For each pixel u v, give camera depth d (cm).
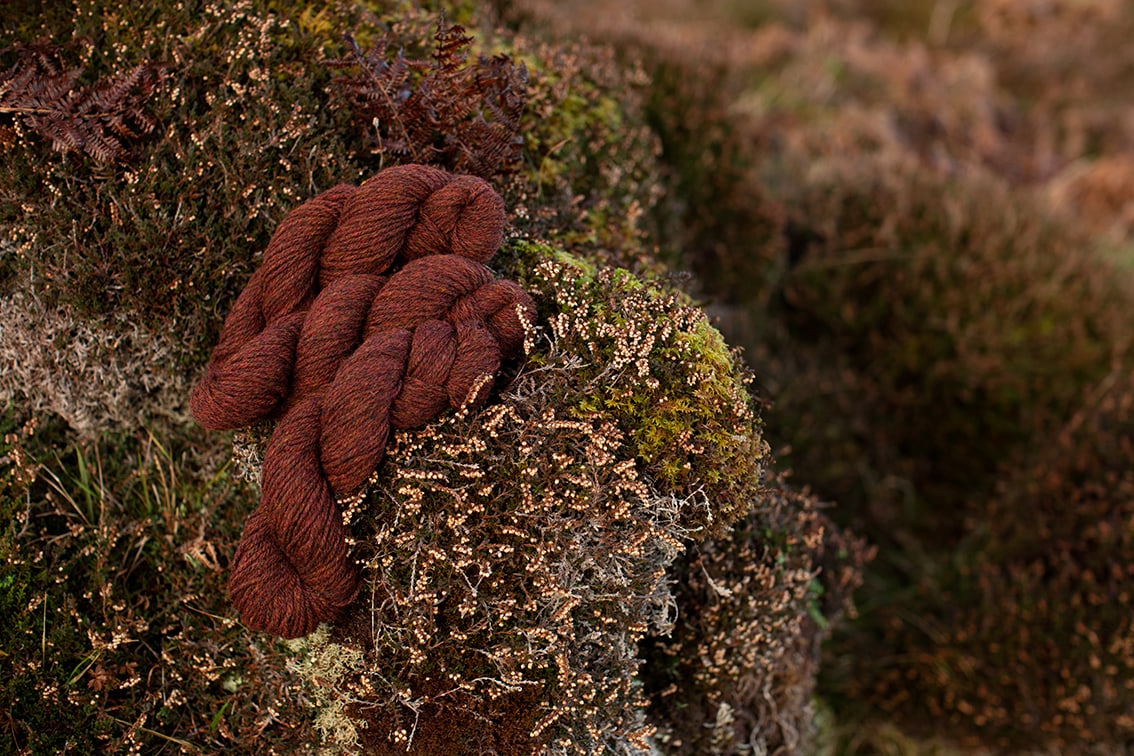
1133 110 521
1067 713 236
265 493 139
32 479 169
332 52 185
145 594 178
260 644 168
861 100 491
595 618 156
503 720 154
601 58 258
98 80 166
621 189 235
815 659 226
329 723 163
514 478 149
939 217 317
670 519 153
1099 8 590
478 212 150
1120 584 242
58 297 165
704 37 493
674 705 194
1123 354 295
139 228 162
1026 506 266
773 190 332
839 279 310
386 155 176
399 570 149
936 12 600
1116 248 370
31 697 162
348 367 138
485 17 243
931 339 299
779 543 199
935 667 254
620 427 152
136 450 183
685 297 183
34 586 168
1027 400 289
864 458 297
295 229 149
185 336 169
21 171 162
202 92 174
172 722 170
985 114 493
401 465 147
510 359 154
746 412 156
